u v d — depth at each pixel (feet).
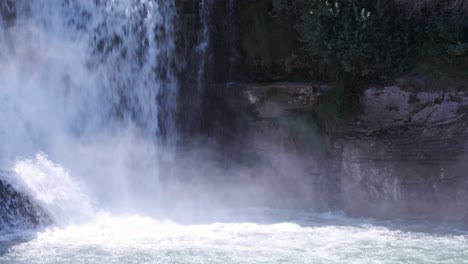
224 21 62.90
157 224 52.29
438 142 55.06
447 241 47.06
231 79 62.85
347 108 57.47
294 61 61.72
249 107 60.18
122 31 63.77
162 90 63.72
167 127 63.57
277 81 62.23
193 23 63.52
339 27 57.31
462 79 55.47
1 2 59.93
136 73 63.82
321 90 58.49
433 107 55.62
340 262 41.91
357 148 56.03
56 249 44.88
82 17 62.90
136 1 63.87
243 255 43.27
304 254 43.52
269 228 50.75
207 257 42.83
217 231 49.83
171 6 63.77
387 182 55.16
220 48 62.90
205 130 62.54
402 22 57.47
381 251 44.37
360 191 55.98
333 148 58.13
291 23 61.31
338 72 57.93
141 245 45.73
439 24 56.44
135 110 63.82
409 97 56.13
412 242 46.75
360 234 48.98
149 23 63.93
